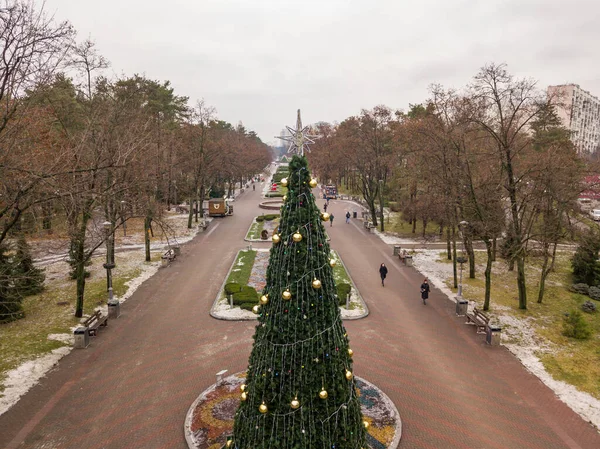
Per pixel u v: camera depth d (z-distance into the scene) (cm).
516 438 1185
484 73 2223
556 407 1338
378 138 4525
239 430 915
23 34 1423
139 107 3475
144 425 1225
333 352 872
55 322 1967
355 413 914
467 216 2744
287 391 852
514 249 2330
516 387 1452
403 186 4728
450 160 2547
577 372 1560
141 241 3825
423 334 1888
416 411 1307
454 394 1403
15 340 1756
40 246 3102
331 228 4597
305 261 857
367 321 2034
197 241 3884
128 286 2522
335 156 7231
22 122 1648
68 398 1354
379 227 4647
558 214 2680
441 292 2498
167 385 1442
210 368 1563
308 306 853
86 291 2423
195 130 4806
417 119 3922
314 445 855
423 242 3734
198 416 1252
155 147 3284
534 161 2434
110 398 1360
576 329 1862
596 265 2653
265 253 3384
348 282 2627
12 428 1198
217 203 5253
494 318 2100
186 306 2212
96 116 2205
